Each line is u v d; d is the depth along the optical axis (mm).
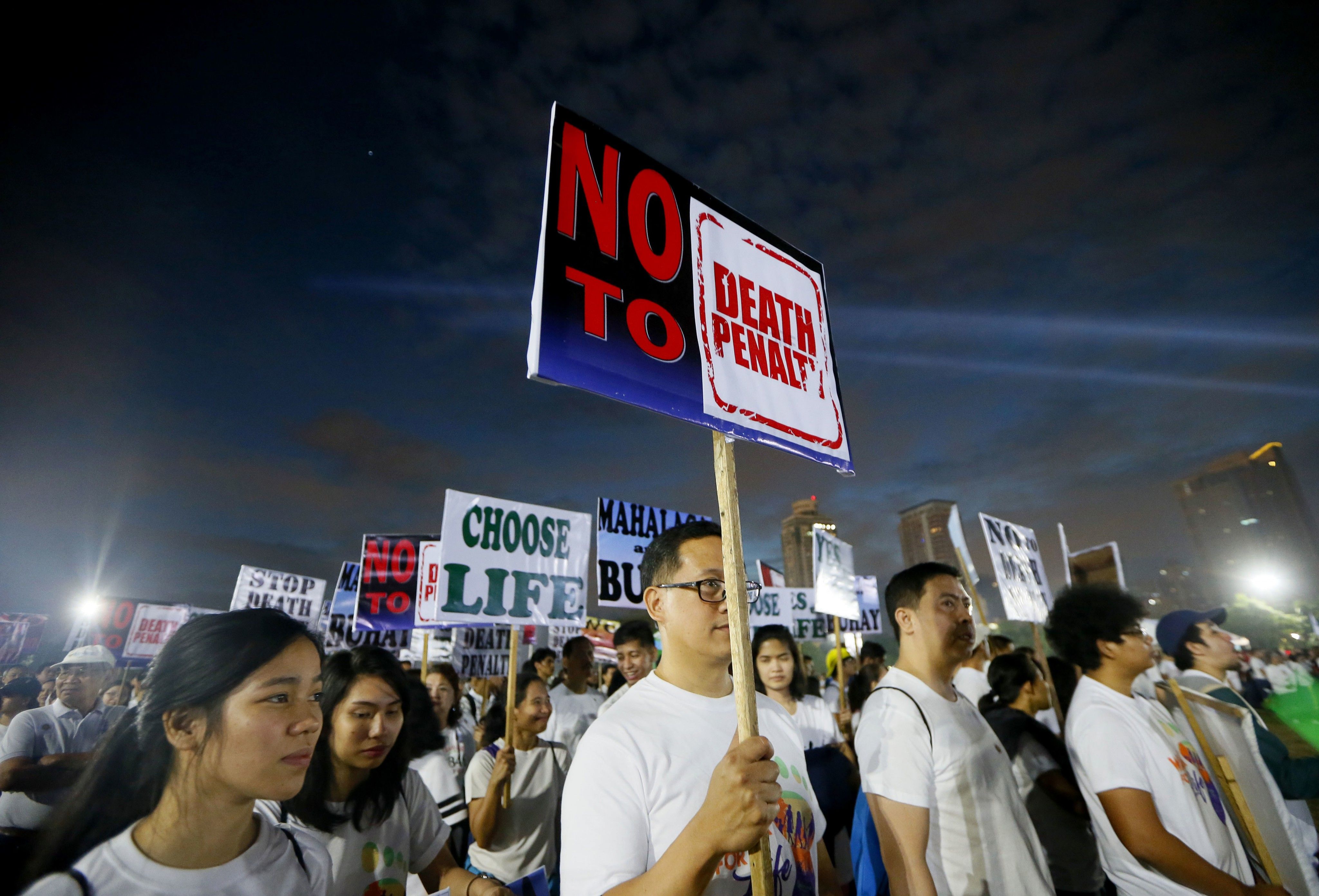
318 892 1762
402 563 9297
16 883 1395
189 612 12758
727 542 1787
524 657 12555
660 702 2066
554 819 4617
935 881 2484
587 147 1970
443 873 2738
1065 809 3578
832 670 9477
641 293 1947
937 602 2922
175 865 1475
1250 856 3027
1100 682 3014
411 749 2674
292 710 1609
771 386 2244
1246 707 3885
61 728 4801
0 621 16391
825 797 4555
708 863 1433
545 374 1640
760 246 2434
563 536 6508
